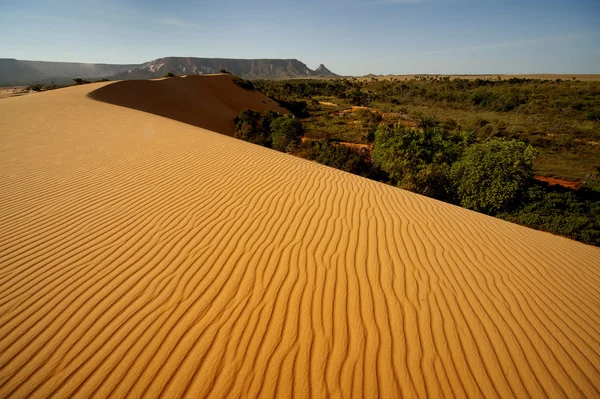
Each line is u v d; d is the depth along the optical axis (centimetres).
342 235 438
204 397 215
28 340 256
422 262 388
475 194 1223
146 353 245
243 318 282
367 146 2400
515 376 244
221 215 484
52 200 544
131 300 302
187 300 303
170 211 498
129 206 518
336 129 3209
